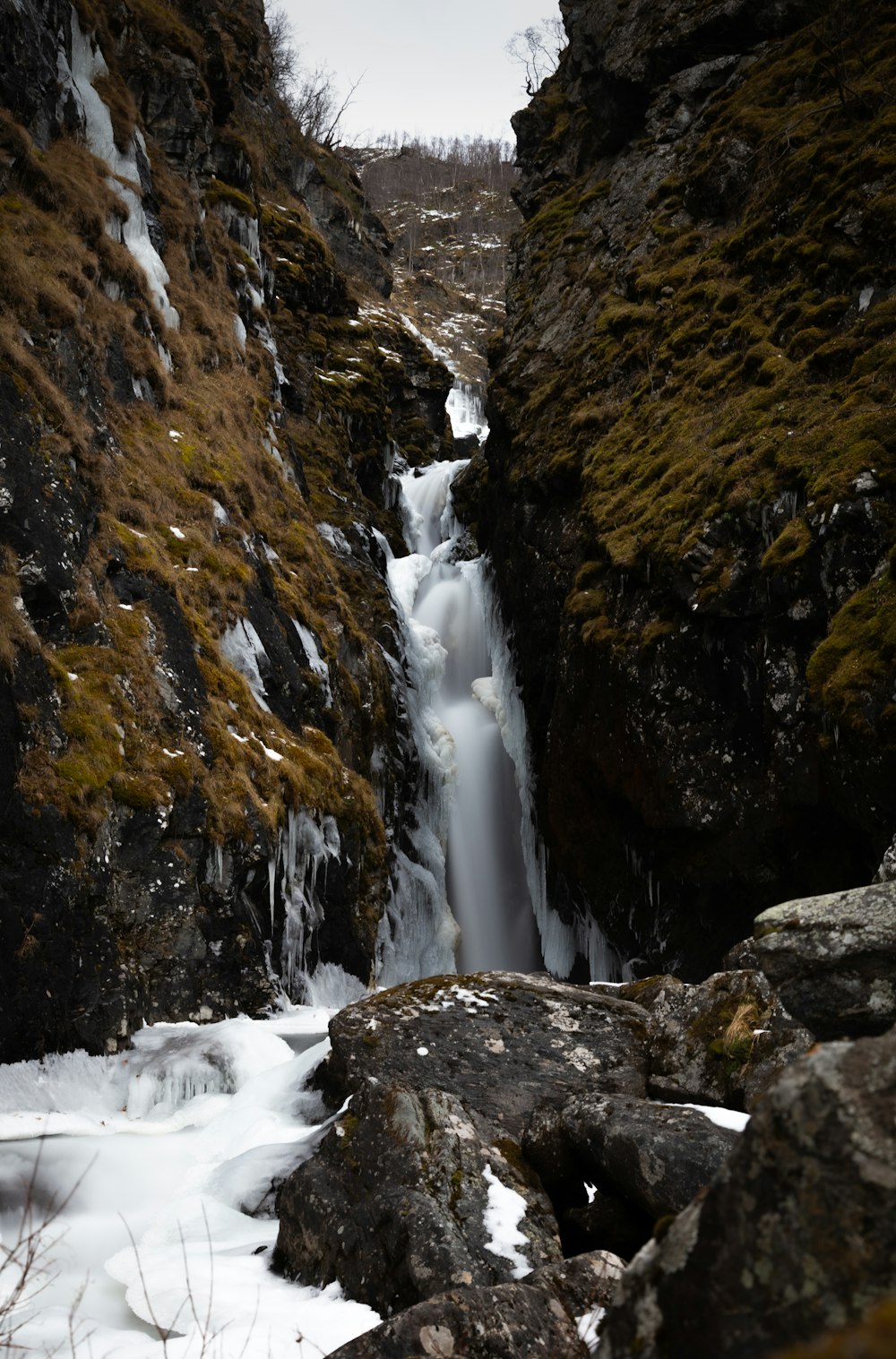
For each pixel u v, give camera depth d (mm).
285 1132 7180
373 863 16312
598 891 17188
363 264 39594
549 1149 5480
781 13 20031
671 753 14039
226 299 19500
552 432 19078
